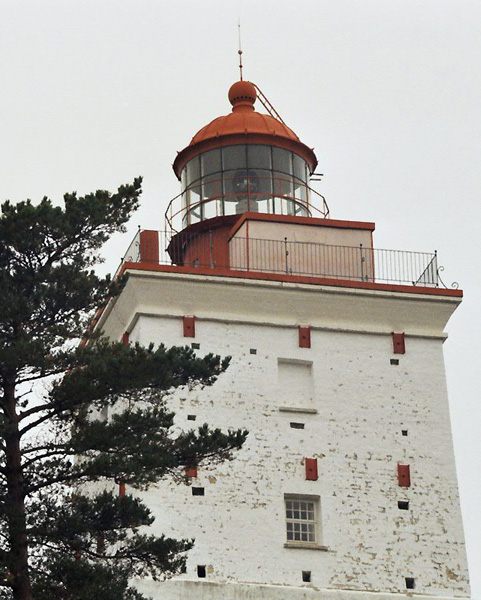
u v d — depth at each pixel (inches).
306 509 4805.6
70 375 3922.2
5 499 3870.6
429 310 5049.2
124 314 4960.6
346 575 4729.3
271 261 5088.6
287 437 4840.1
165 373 3971.5
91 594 3779.5
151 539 3978.8
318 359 4958.2
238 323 4938.5
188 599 4571.9
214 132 5447.8
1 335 3981.3
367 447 4889.3
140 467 3890.3
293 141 5447.8
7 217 3941.9
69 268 3973.9
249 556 4677.7
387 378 4987.7
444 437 4950.8
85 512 3922.2
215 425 4798.2
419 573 4778.5
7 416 3919.8
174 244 5319.9
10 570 3767.2
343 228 5182.1
